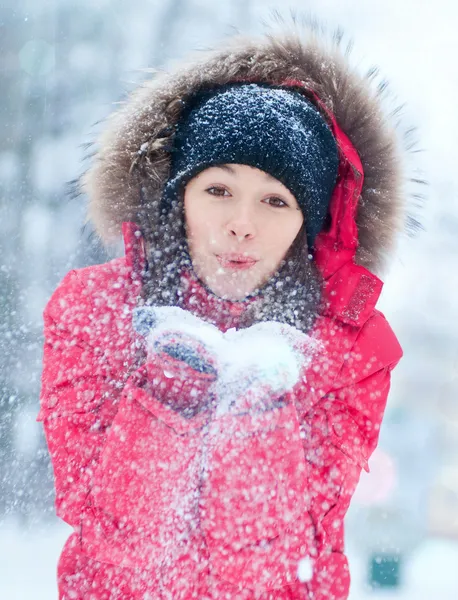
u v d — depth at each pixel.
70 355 1.73
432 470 5.09
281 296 1.79
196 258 1.77
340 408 1.75
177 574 1.61
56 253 4.96
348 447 1.73
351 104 1.98
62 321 1.76
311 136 1.82
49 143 5.89
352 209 1.92
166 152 1.90
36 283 4.69
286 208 1.76
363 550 4.25
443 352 7.10
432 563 4.48
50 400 1.72
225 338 1.66
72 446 1.66
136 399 1.58
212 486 1.58
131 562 1.56
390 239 2.06
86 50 6.45
